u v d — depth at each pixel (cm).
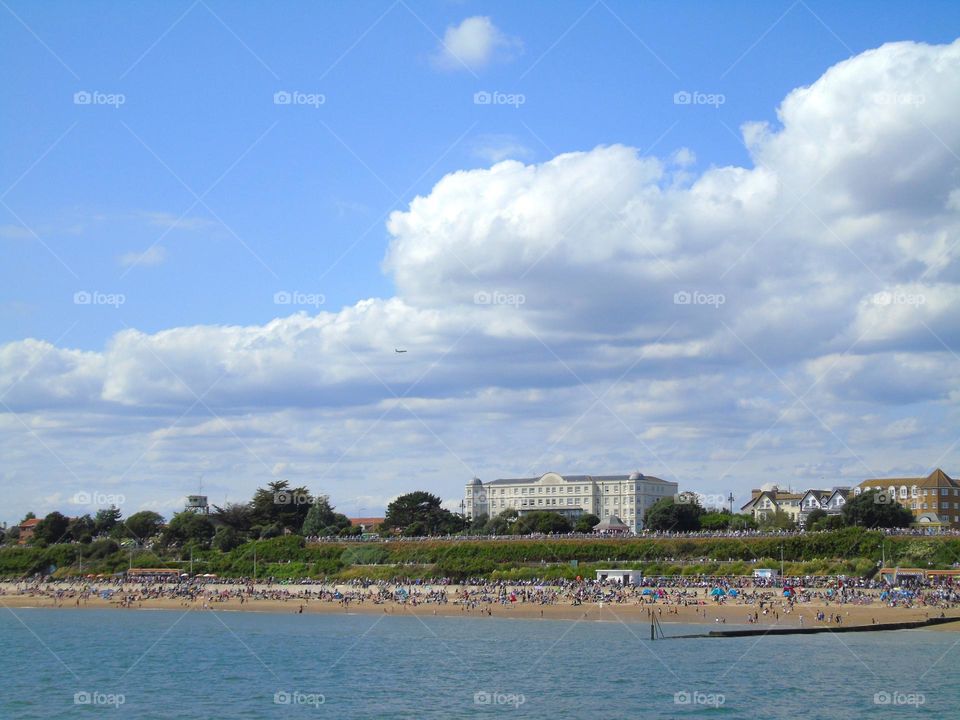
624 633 12194
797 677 9025
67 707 8100
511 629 12912
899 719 7400
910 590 14062
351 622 14212
